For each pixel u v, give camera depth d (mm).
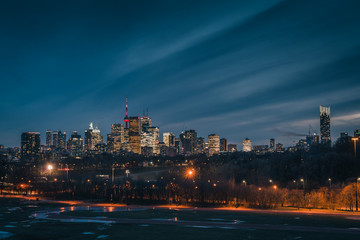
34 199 147500
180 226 61250
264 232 55375
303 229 58219
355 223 67312
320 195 111000
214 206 118125
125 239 50125
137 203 129875
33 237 51812
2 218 72812
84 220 69062
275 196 115875
